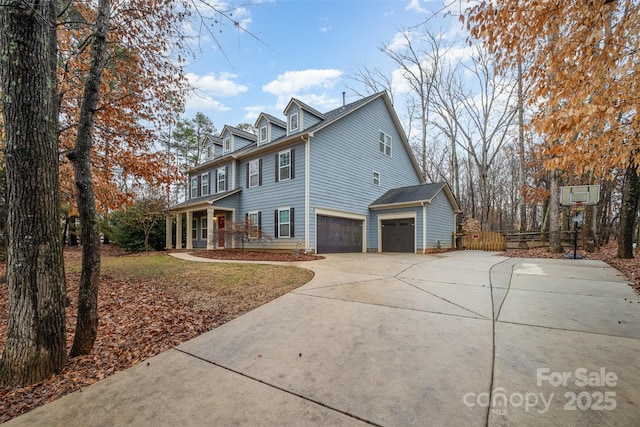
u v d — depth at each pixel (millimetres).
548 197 17562
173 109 7602
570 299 4770
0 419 2273
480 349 3057
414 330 3617
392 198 16344
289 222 13656
